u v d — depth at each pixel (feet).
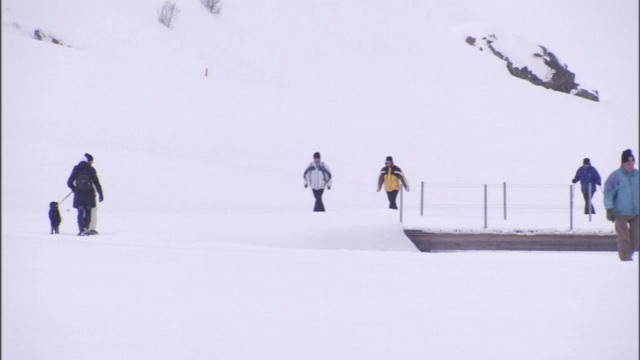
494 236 296.71
